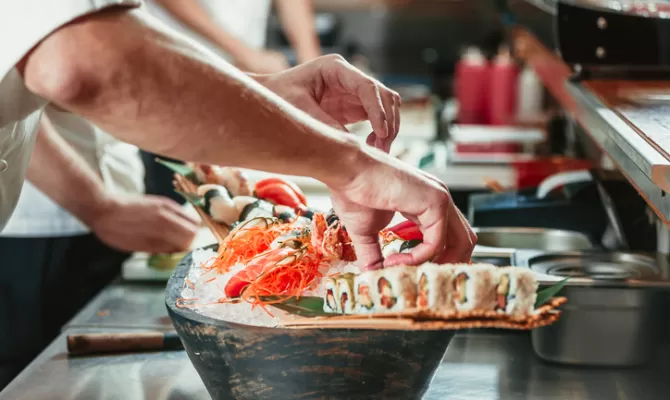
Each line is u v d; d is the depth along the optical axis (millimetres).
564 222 1655
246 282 891
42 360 1161
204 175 1165
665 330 1054
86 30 697
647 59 1466
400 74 4793
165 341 1199
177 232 1646
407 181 798
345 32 4773
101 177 2002
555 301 785
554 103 2955
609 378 1056
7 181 1053
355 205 825
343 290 808
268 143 753
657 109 1191
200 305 876
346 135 805
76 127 1869
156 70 710
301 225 1063
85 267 2207
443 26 4715
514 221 1670
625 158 1050
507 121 2969
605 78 1531
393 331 795
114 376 1103
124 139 757
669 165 843
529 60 2953
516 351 1146
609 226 1630
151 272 1540
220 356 830
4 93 838
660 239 1322
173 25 2793
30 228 2078
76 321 1318
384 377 825
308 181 2137
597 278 1098
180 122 728
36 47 706
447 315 753
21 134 983
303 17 3332
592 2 1546
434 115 3074
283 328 793
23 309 2133
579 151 2273
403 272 766
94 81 699
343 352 803
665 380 1050
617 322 1053
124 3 722
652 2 1594
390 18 4742
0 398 1032
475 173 2195
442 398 995
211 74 734
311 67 1124
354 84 1083
